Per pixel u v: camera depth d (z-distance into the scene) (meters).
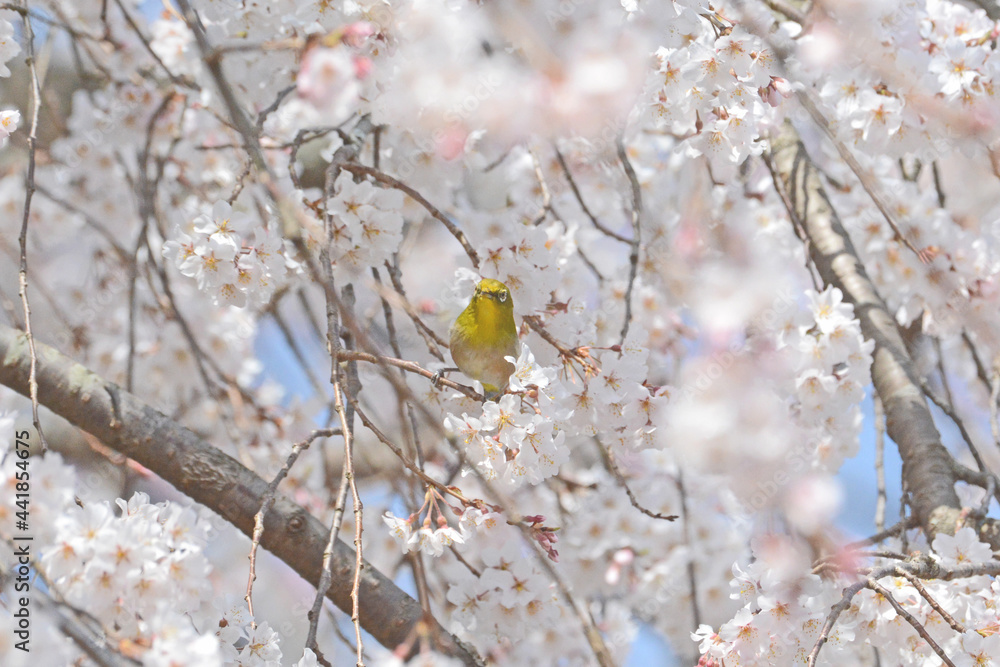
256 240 6.50
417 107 6.66
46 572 5.12
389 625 6.98
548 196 8.17
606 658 5.71
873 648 7.28
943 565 6.08
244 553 10.42
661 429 6.86
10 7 7.29
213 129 10.39
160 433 7.12
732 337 7.66
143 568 5.27
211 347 11.11
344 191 6.83
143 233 8.83
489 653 8.52
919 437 7.85
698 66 6.75
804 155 9.85
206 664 4.82
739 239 9.84
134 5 10.62
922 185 10.87
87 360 10.89
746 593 6.10
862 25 7.87
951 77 7.68
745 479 6.59
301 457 10.61
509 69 6.30
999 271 8.95
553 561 6.67
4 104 12.16
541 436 5.97
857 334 7.62
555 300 8.01
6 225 11.09
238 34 8.13
